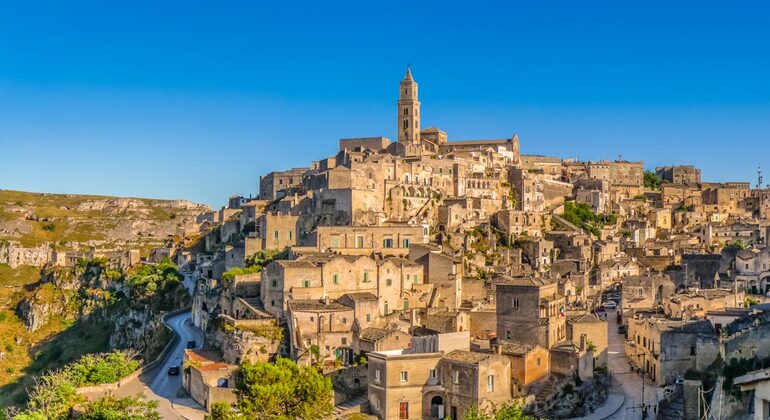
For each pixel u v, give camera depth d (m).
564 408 151.75
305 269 181.50
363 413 144.12
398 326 175.25
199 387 151.12
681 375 167.00
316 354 162.88
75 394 154.25
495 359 142.00
